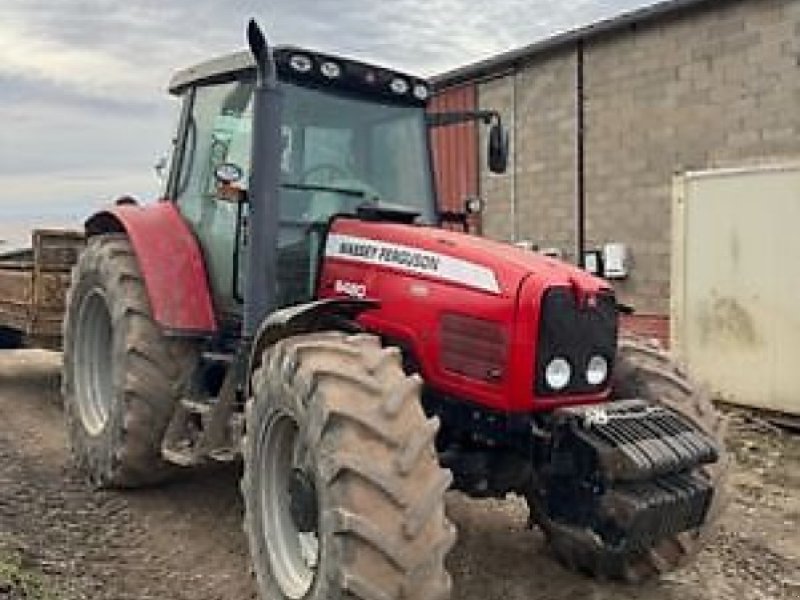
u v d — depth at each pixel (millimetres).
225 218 4852
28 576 3873
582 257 10969
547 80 11367
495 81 12125
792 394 7602
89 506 4973
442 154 12812
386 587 3021
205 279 4996
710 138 9484
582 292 3695
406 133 4961
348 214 4500
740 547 4836
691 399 4047
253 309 4254
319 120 4672
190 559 4316
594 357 3736
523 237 11828
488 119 5078
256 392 3768
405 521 3039
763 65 8953
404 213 4461
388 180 4852
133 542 4500
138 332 4961
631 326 10219
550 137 11367
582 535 3641
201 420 4648
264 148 4234
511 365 3604
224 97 4992
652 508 3391
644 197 10195
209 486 5352
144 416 4938
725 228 8070
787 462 6684
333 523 3137
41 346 7434
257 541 3781
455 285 3811
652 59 10016
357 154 4770
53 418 7051
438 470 3166
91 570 4117
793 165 7570
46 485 5305
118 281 5113
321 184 4621
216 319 4945
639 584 4191
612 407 3656
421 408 3320
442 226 5000
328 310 3883
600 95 10641
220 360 4750
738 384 8000
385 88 4836
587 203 10906
